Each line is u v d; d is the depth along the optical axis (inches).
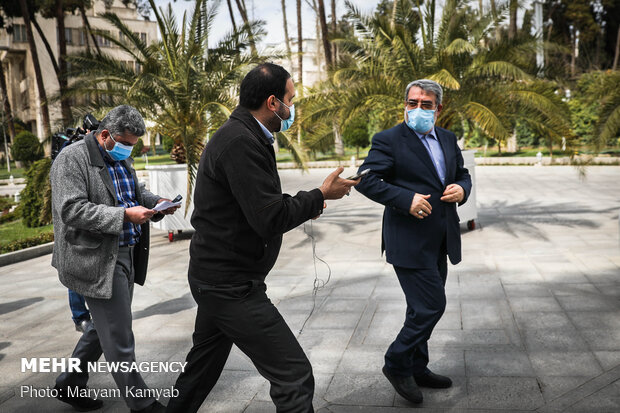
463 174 115.2
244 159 78.5
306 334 155.5
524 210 390.9
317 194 83.0
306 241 311.1
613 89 306.8
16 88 1654.8
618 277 197.8
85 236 99.2
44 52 1508.4
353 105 336.5
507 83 335.0
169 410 92.4
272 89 83.4
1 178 1064.8
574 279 198.5
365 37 370.6
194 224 86.7
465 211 310.7
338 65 372.5
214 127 348.5
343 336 152.4
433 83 107.0
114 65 351.6
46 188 342.3
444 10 352.5
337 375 126.6
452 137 115.2
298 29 1256.2
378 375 125.5
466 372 124.1
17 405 118.9
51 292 222.5
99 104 342.6
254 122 83.7
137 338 160.2
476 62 331.9
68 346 157.2
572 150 316.2
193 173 324.8
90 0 1016.9
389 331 154.6
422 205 101.3
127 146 107.1
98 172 103.1
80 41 1519.4
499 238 288.4
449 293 188.9
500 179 636.1
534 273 210.2
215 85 348.5
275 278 225.5
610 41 1651.1
